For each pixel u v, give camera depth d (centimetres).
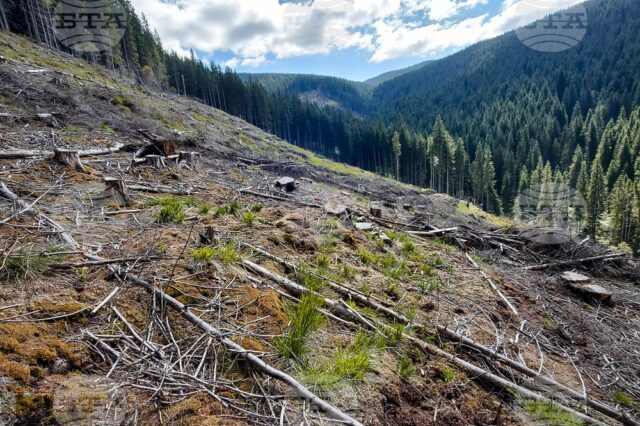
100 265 248
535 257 584
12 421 134
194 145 1138
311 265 361
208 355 198
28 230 285
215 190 650
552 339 335
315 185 1191
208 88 5197
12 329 173
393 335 264
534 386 255
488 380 250
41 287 214
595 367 304
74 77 1403
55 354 169
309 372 205
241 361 199
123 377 171
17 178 412
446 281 416
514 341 307
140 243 297
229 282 267
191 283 252
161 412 155
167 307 225
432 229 679
